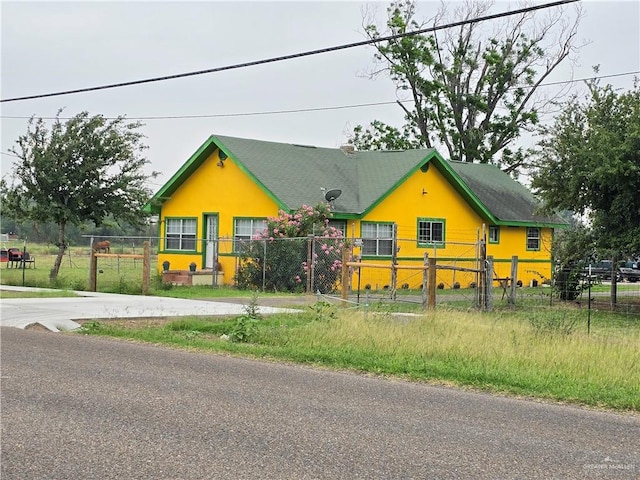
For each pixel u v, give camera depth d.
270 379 9.37
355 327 13.18
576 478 5.62
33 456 5.80
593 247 22.64
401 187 29.02
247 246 25.61
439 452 6.18
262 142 30.02
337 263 23.56
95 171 25.92
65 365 9.96
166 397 8.02
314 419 7.21
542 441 6.68
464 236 31.16
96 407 7.45
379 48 42.03
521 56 41.66
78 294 21.84
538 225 33.12
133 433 6.50
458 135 42.22
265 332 13.26
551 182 23.23
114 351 11.44
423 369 10.16
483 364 10.54
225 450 6.05
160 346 12.24
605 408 8.36
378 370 10.27
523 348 11.41
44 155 25.22
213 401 7.88
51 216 25.36
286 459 5.86
